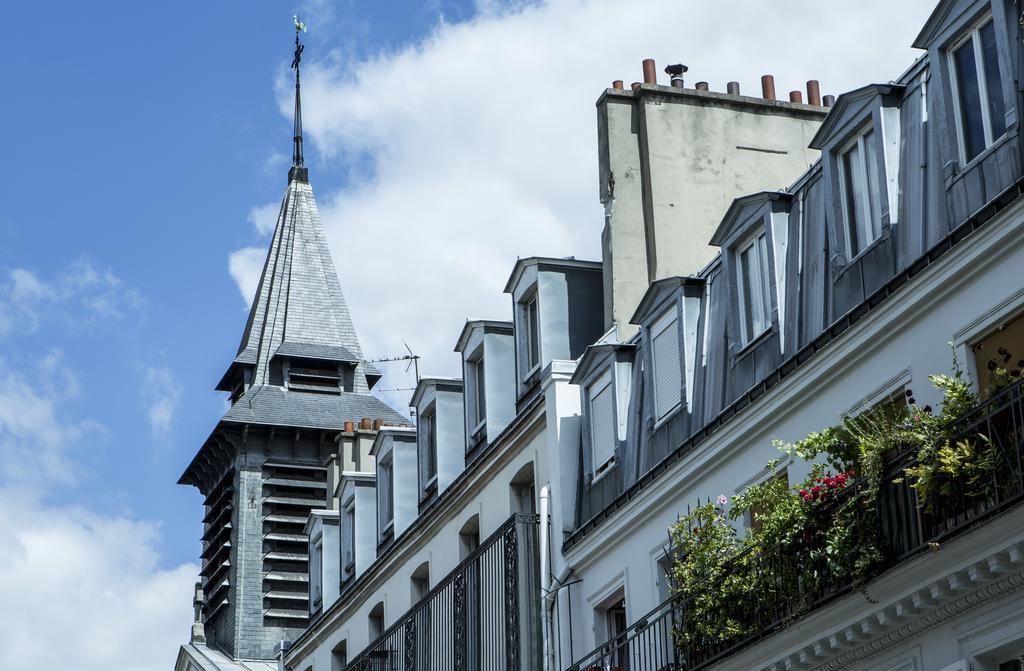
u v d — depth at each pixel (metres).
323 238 115.75
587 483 34.34
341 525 54.00
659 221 36.59
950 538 20.73
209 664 92.25
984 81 23.69
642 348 33.06
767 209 28.50
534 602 34.94
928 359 23.91
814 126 38.41
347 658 51.19
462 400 45.22
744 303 29.42
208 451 103.25
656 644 29.83
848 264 26.14
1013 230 22.20
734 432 28.56
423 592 45.62
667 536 30.59
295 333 108.62
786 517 24.06
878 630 22.56
